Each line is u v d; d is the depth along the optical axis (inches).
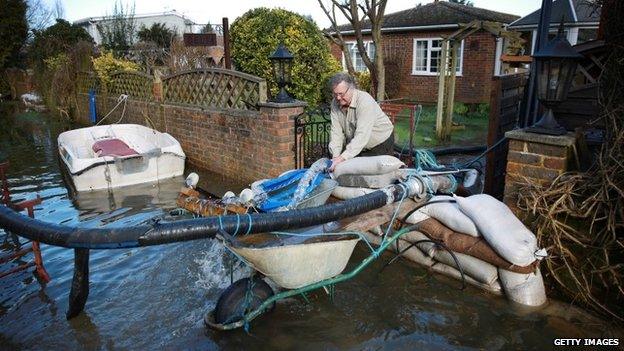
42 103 672.4
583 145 146.3
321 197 147.9
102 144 304.2
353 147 155.8
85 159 259.4
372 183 158.1
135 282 156.3
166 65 535.5
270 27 382.6
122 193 260.4
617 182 122.6
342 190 167.0
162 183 279.6
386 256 166.2
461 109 508.1
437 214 148.1
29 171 320.2
